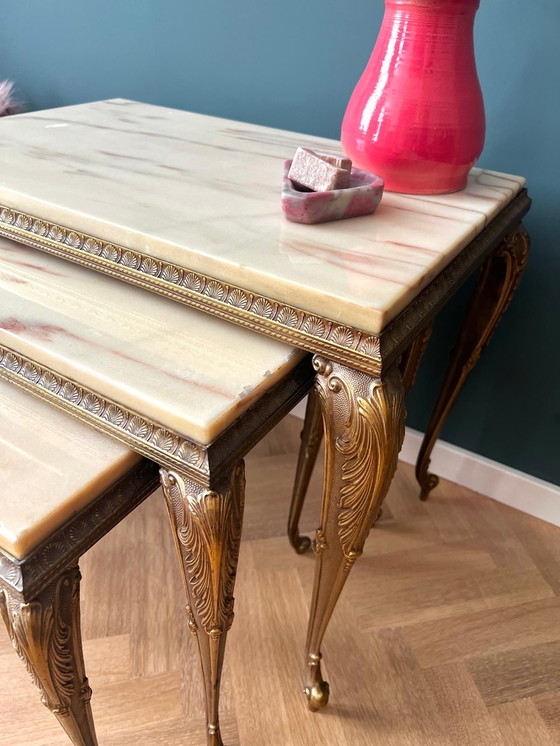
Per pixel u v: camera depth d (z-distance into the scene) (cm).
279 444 122
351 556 61
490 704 79
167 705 77
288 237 54
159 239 52
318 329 47
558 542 104
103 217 55
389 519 107
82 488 45
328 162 58
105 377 47
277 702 78
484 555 101
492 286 82
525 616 91
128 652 82
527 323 96
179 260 52
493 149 87
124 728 74
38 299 58
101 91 121
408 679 81
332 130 99
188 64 107
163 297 59
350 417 49
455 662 84
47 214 58
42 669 46
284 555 98
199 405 44
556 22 75
